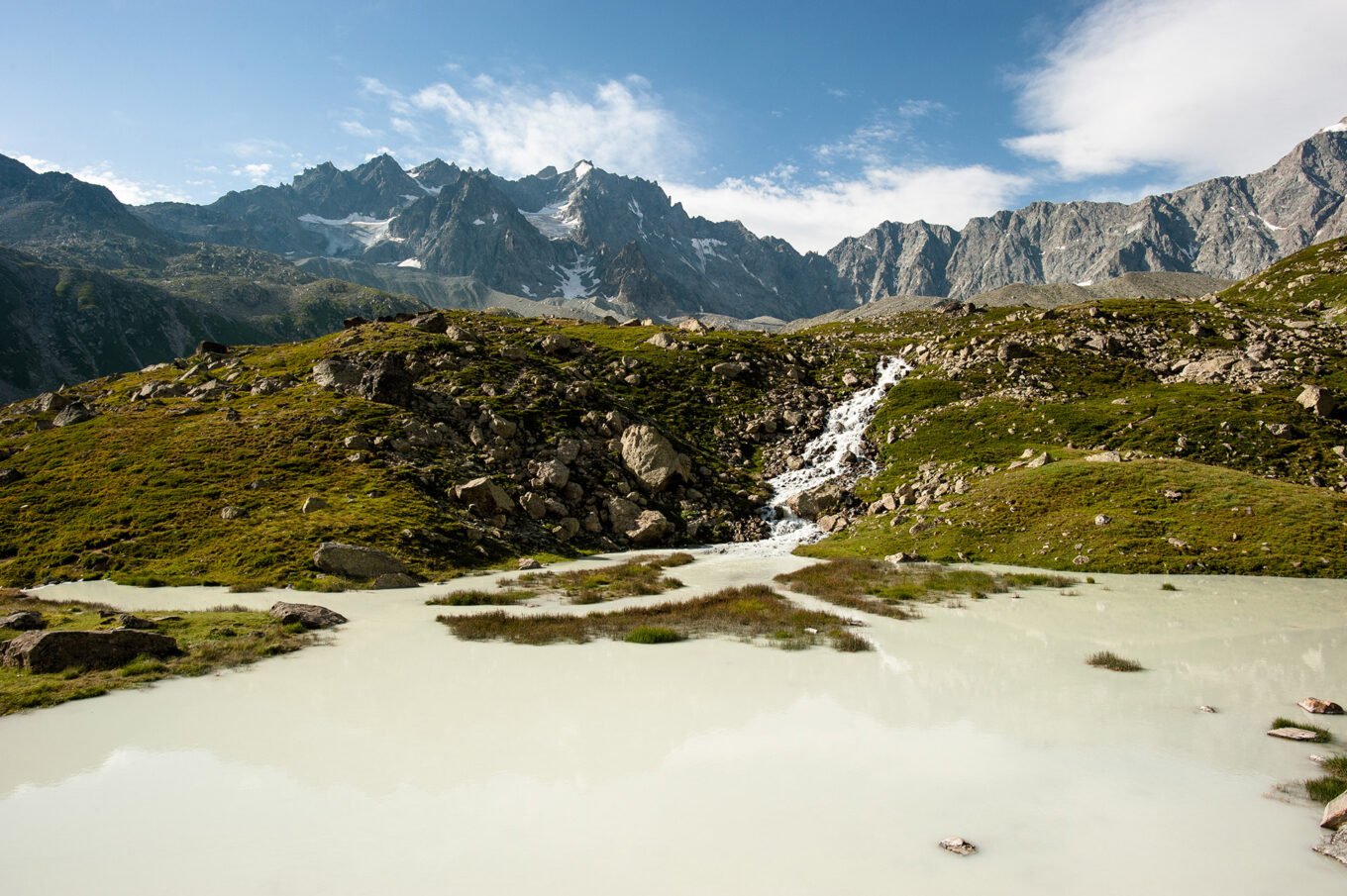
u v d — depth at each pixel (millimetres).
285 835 12789
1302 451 69812
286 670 24750
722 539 71375
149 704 20859
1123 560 50000
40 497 58406
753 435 96125
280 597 40531
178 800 14312
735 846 12367
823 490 78875
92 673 23766
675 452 80938
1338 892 11016
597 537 66625
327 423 70500
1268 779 15500
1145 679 23688
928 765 16188
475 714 19922
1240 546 49969
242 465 62594
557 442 75750
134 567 47562
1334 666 25344
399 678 23688
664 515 71688
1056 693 22047
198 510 54969
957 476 74062
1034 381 98062
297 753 16891
